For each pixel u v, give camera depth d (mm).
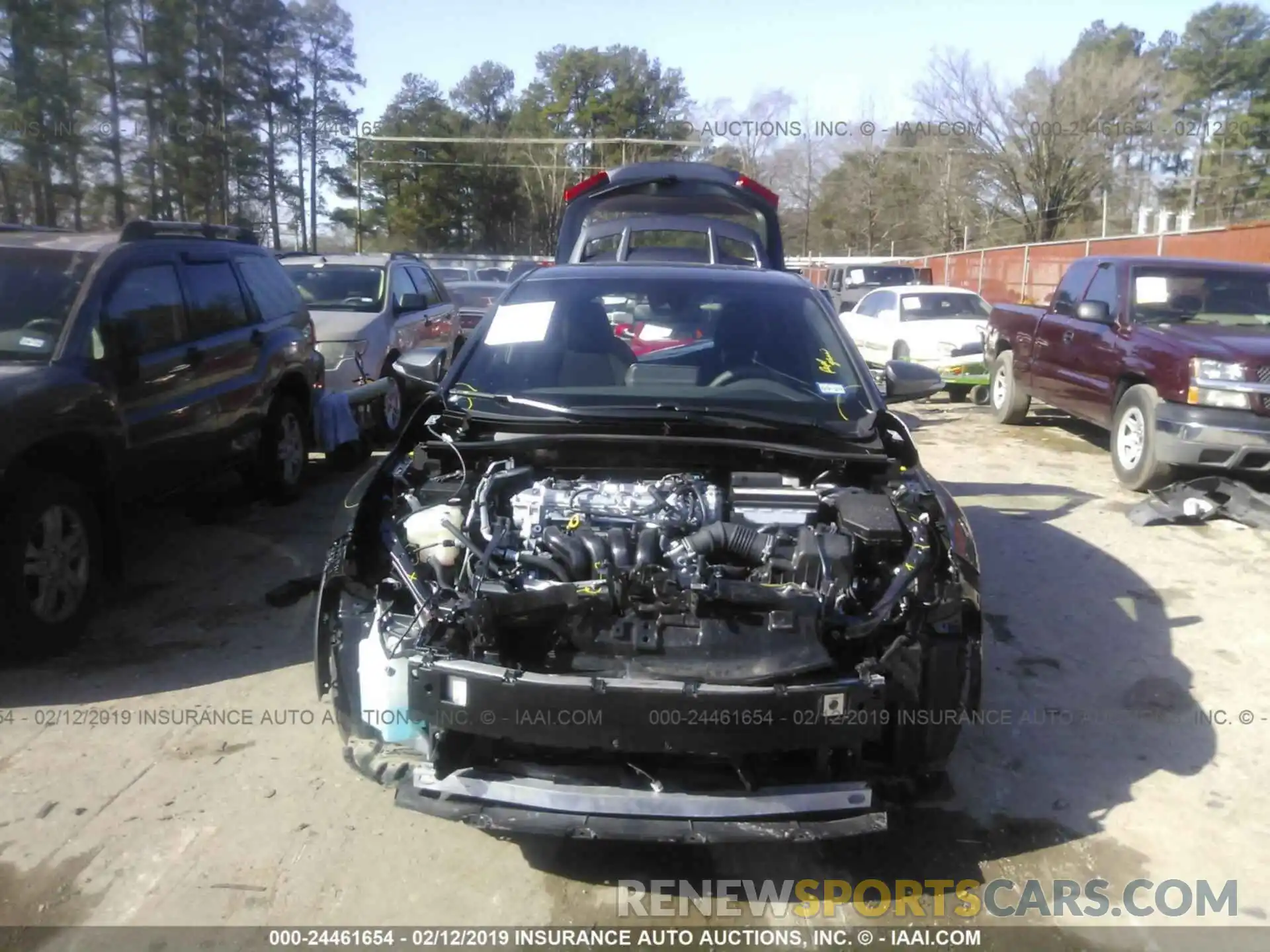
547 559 3445
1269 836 3756
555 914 3293
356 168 46906
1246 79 50438
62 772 4000
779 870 3539
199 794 3871
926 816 3842
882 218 57281
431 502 3846
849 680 3170
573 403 4391
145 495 5746
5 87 28188
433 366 5156
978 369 13586
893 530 3469
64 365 5137
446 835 3674
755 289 5207
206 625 5395
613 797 3164
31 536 4738
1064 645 5375
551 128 60500
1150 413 8180
